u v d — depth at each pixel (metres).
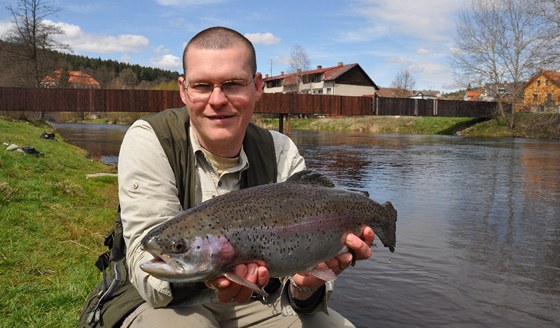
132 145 0.83
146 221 0.78
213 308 0.89
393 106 13.50
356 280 1.88
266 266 0.72
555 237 2.62
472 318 1.57
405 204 3.59
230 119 0.82
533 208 3.44
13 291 1.40
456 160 7.03
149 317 0.79
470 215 3.18
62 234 2.03
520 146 9.87
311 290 0.86
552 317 1.60
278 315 0.91
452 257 2.22
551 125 13.27
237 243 0.69
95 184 3.54
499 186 4.53
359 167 6.12
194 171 0.86
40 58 17.61
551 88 15.80
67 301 1.36
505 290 1.82
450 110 14.57
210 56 0.79
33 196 2.57
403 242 2.47
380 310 1.61
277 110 11.88
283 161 0.97
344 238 0.82
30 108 10.78
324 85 25.88
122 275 0.86
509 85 15.56
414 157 7.52
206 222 0.67
